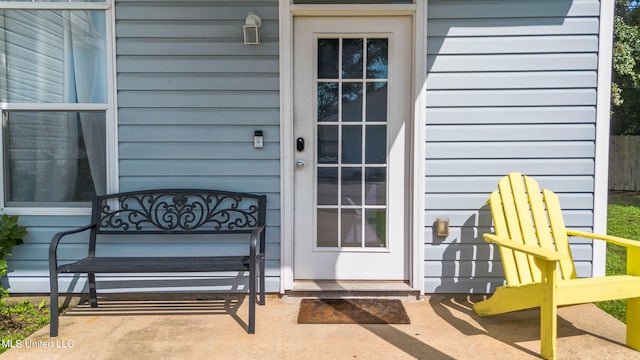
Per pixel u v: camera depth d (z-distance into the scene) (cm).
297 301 283
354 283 293
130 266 238
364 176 294
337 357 210
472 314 262
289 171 286
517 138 282
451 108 281
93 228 276
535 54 279
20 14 287
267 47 281
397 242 295
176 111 285
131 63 282
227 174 288
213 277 292
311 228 295
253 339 229
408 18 285
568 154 281
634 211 672
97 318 259
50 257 233
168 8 281
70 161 289
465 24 278
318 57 290
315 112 290
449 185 284
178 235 288
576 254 284
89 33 286
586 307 274
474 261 287
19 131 289
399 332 237
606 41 276
